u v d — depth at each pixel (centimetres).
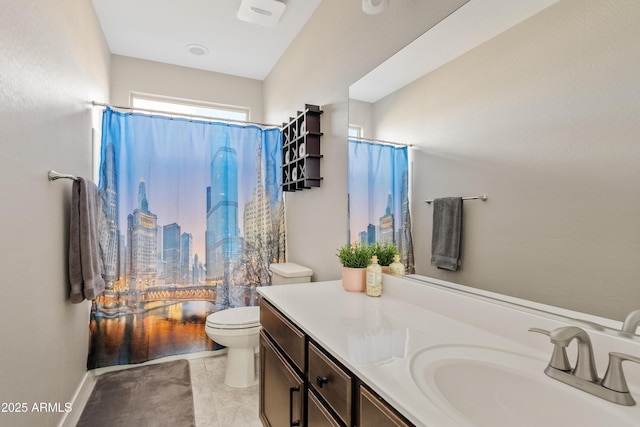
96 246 190
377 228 171
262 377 169
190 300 273
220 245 280
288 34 266
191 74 323
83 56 206
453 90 128
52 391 155
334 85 210
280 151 296
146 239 260
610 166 82
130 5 230
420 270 144
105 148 244
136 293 254
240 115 353
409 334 108
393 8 160
